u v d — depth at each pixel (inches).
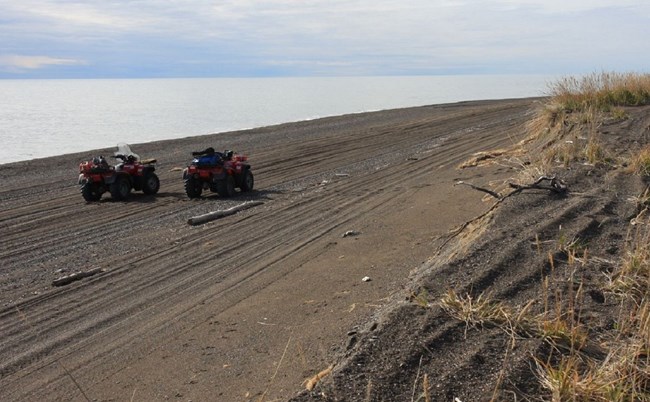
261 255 341.1
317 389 159.6
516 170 461.7
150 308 269.1
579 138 454.0
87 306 275.9
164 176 674.2
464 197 417.4
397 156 737.6
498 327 177.8
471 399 147.6
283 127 1219.2
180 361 212.7
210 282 299.7
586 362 159.9
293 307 253.6
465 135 901.8
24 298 290.8
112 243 391.9
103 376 206.7
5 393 199.8
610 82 742.5
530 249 238.8
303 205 476.4
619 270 214.2
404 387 154.8
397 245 328.5
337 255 325.7
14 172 719.1
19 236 422.6
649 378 150.2
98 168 538.6
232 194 544.7
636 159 371.9
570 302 182.5
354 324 221.8
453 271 225.1
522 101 1769.2
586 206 292.0
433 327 179.9
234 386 189.9
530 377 153.6
